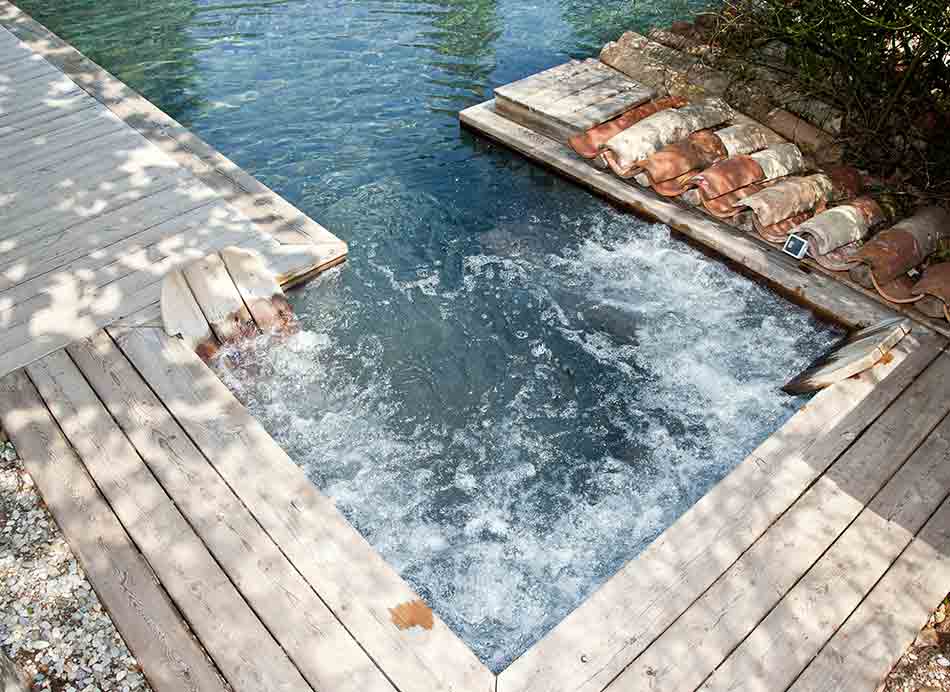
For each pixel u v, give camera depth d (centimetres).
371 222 634
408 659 346
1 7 912
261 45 864
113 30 889
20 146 677
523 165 703
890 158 639
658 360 525
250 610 363
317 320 545
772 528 401
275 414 484
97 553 387
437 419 488
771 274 566
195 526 397
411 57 843
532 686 338
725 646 354
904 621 367
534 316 556
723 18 730
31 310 520
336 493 446
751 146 656
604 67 765
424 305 562
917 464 433
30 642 357
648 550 390
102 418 450
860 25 593
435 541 426
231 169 659
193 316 501
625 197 638
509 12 930
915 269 555
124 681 344
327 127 742
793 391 496
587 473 460
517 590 405
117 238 581
